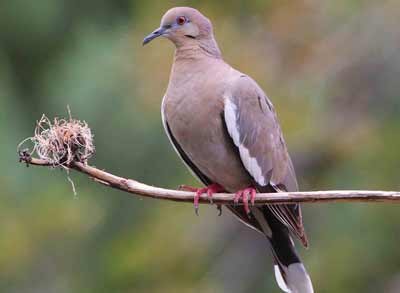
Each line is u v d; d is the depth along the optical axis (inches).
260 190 400.8
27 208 611.5
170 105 401.4
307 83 614.5
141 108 613.0
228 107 393.4
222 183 406.0
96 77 626.5
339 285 598.5
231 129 392.5
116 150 615.5
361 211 601.3
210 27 423.2
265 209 402.3
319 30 626.2
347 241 601.0
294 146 613.6
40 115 671.1
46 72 686.5
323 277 598.2
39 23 679.1
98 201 636.1
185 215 630.5
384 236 598.5
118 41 649.6
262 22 641.6
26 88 689.0
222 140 395.9
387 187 600.1
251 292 617.3
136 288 619.2
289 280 404.8
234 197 372.2
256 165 398.6
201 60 409.4
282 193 362.3
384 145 610.2
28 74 692.1
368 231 599.8
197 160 403.2
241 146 395.2
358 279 599.5
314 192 351.9
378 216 598.5
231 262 620.1
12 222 603.2
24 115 663.1
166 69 608.1
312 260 604.4
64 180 639.8
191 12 421.7
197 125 395.2
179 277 618.5
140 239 627.8
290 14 631.2
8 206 606.9
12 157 620.7
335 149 615.2
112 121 617.3
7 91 655.1
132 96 618.5
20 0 676.7
